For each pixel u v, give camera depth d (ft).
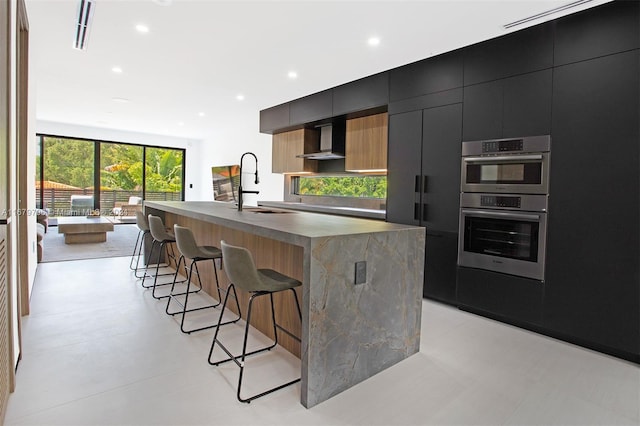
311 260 6.26
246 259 6.59
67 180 29.96
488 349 8.88
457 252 11.83
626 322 8.42
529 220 9.98
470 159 11.30
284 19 10.14
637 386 7.31
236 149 28.96
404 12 9.55
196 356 8.08
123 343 8.59
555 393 6.99
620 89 8.43
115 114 23.86
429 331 9.96
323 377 6.56
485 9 9.18
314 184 21.24
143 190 33.81
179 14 9.95
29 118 11.43
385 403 6.54
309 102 17.94
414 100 13.06
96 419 5.81
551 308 9.64
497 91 10.69
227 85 16.52
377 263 7.44
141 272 15.52
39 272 15.03
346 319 6.90
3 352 5.78
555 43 9.50
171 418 5.90
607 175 8.65
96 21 10.40
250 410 6.20
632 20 8.23
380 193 17.44
